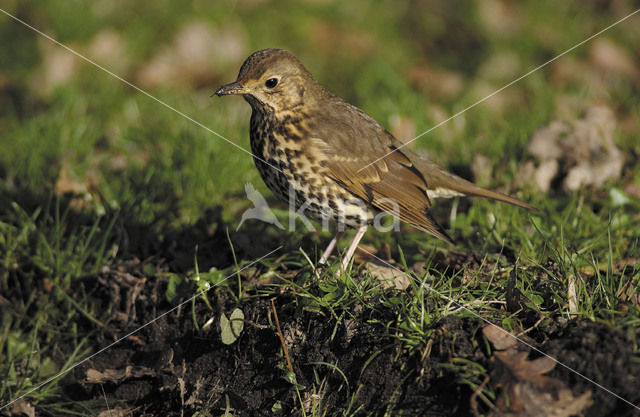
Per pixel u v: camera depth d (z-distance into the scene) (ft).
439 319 22.89
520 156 35.09
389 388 22.54
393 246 29.99
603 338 21.15
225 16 53.31
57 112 41.34
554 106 43.11
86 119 41.37
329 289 24.52
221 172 34.71
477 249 28.84
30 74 48.26
